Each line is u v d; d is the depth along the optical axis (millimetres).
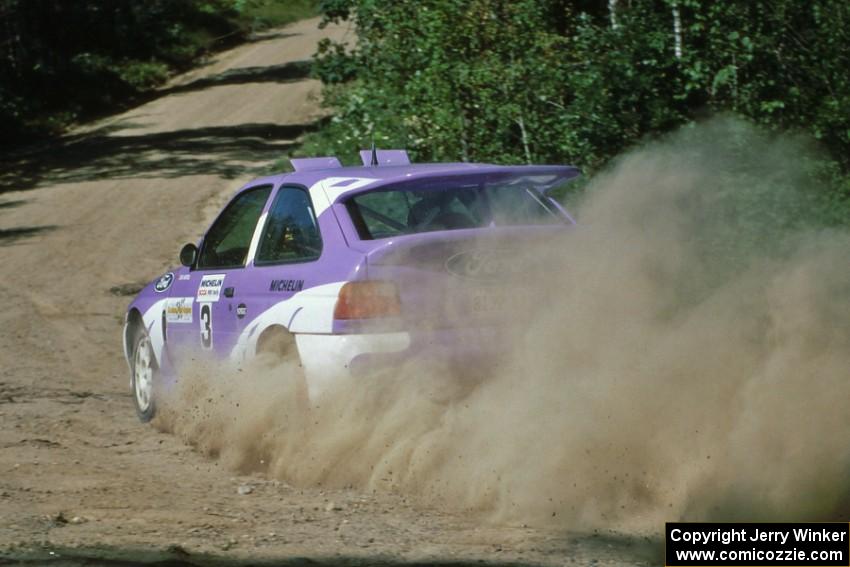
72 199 94438
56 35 173875
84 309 51344
